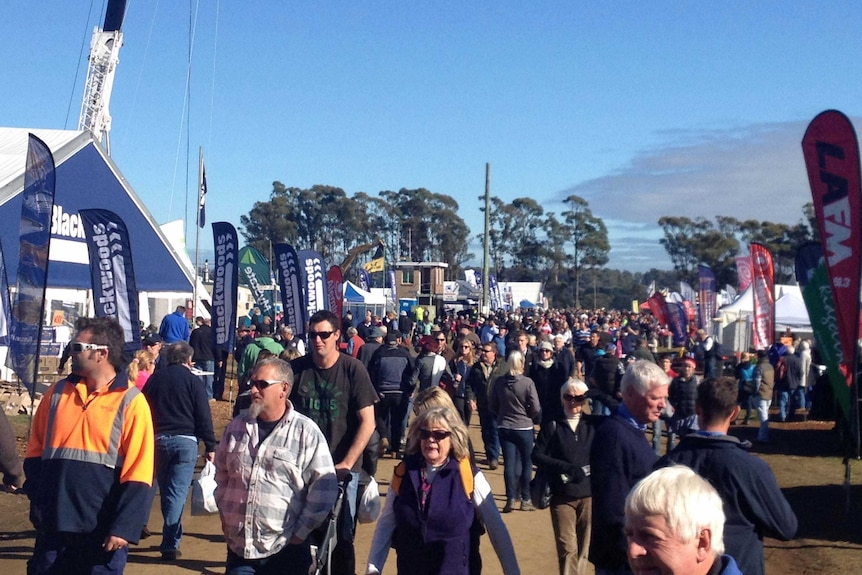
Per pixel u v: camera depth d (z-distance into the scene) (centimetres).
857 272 904
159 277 2264
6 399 1577
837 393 988
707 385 378
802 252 1007
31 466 453
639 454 408
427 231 9869
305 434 452
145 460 441
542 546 841
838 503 1066
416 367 1313
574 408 657
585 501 647
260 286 2259
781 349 2031
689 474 232
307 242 9312
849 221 895
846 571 778
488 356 1259
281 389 454
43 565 434
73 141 1970
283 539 445
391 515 436
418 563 421
